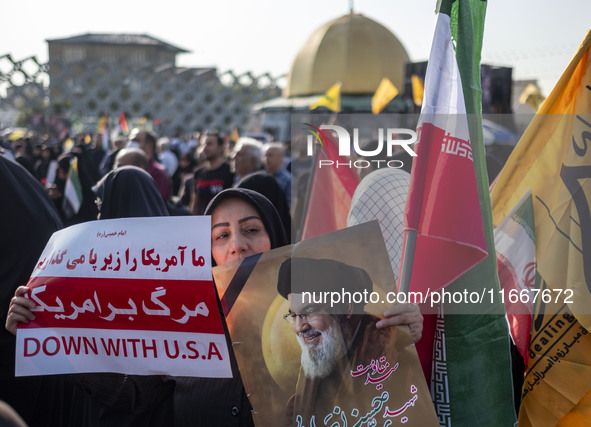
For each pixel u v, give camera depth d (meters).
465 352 2.15
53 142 22.23
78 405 3.03
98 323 2.18
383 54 29.77
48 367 2.23
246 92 32.56
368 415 1.94
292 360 2.01
